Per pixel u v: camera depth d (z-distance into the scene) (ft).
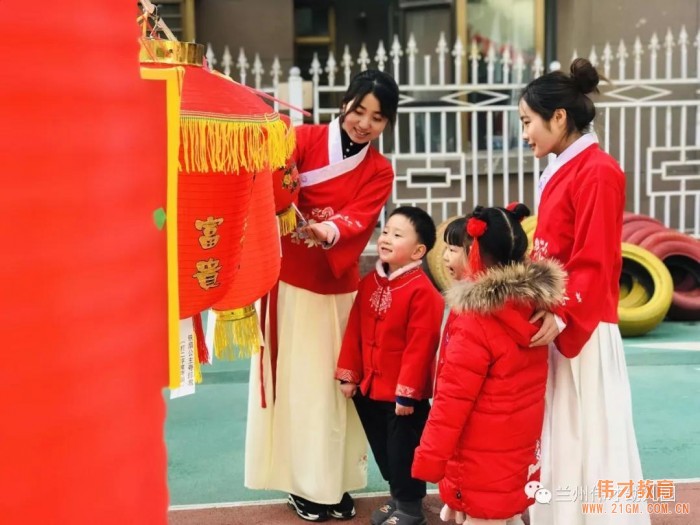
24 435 3.20
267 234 7.28
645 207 24.17
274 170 7.77
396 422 9.34
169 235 3.96
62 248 3.22
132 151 3.58
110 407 3.46
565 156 8.02
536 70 23.03
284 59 25.67
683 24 24.25
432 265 20.47
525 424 7.81
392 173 9.69
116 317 3.48
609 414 8.00
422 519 9.43
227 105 5.88
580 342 7.72
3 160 3.07
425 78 24.68
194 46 6.00
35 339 3.19
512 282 7.47
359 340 9.57
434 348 9.18
